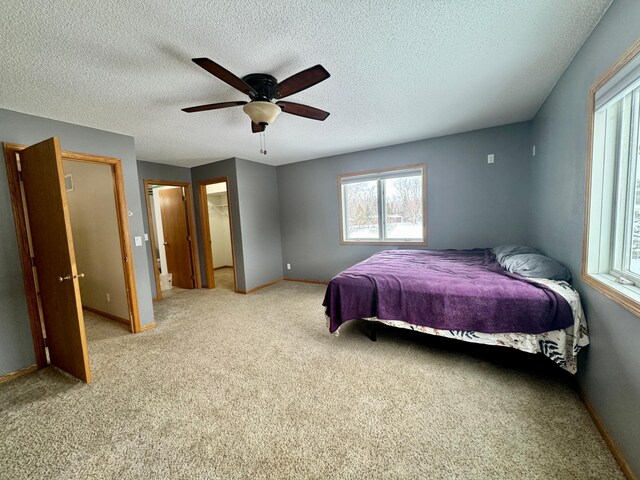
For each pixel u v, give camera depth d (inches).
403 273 100.3
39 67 67.0
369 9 53.4
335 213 187.0
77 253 149.9
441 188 149.8
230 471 51.8
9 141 89.7
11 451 58.7
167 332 120.7
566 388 72.6
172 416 67.5
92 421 66.9
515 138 130.7
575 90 73.0
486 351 94.1
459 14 56.1
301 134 131.2
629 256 56.0
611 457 52.0
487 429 59.6
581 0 53.4
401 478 49.2
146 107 92.7
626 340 49.2
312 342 105.0
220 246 290.5
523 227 132.9
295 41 62.6
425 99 97.9
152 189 216.1
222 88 81.1
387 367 85.5
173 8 50.4
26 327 92.7
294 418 65.1
